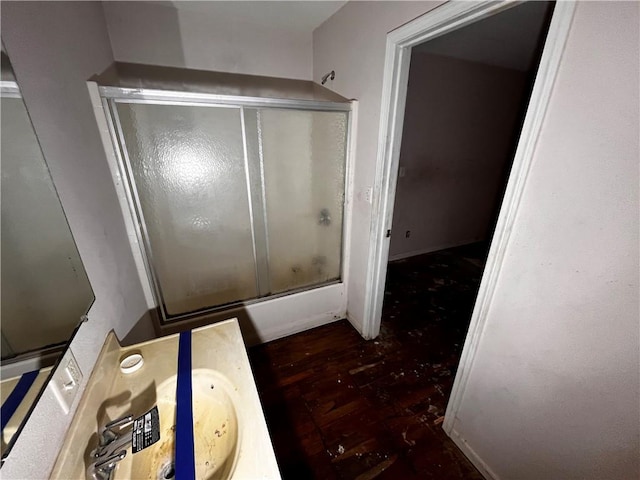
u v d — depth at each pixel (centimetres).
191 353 100
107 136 127
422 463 129
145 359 97
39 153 69
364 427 145
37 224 65
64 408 68
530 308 93
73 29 109
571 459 89
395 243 341
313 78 218
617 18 62
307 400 160
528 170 86
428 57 269
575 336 82
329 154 181
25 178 63
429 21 112
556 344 87
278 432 143
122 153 133
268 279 193
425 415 152
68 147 93
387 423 147
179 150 143
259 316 194
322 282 216
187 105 137
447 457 132
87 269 90
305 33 206
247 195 166
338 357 191
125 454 70
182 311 177
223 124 147
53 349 66
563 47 73
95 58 132
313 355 192
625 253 68
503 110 336
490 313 107
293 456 132
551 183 81
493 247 100
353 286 212
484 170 362
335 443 138
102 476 67
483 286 107
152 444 72
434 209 349
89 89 118
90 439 74
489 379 113
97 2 145
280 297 198
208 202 158
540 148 82
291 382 172
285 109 158
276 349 197
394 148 157
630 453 75
